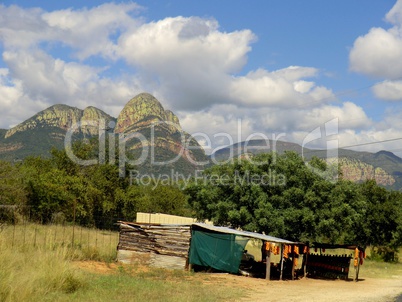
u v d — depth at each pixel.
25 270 15.93
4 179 46.84
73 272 16.89
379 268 47.31
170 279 22.95
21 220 37.56
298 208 34.59
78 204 58.06
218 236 28.08
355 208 35.84
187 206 40.88
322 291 24.12
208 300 17.11
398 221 56.53
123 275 21.64
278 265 32.22
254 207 35.72
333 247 32.97
